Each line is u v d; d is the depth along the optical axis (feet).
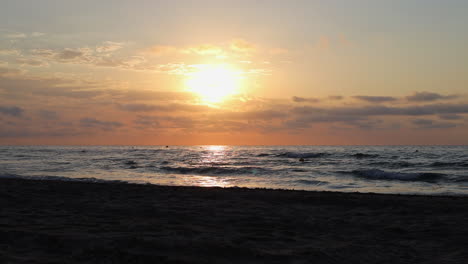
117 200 39.01
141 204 35.81
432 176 76.43
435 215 31.32
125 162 143.54
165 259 16.34
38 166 122.62
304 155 174.50
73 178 75.77
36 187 50.83
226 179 80.84
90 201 37.60
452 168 102.63
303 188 63.98
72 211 30.73
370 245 20.66
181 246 18.43
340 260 17.34
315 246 19.81
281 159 157.58
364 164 118.62
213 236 21.50
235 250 18.04
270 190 53.01
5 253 16.66
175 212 30.99
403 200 41.06
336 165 118.52
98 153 270.26
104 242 18.79
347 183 70.44
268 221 27.53
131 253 16.96
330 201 40.24
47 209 31.65
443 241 21.93
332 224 27.14
